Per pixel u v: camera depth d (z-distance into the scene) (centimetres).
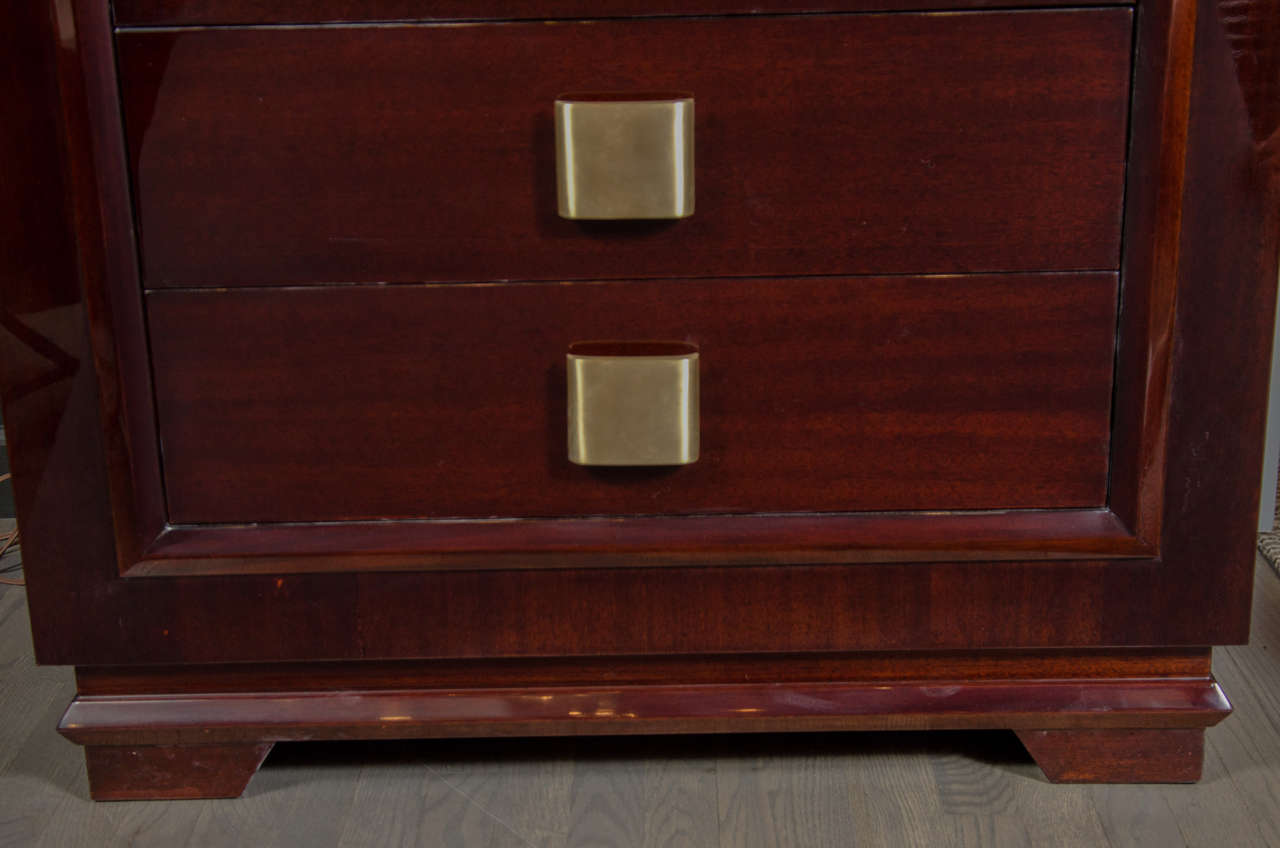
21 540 72
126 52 65
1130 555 72
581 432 69
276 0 65
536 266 69
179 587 73
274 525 73
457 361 70
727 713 75
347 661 76
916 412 71
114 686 76
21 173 66
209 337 69
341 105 66
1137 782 77
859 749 82
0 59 65
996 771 79
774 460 71
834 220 68
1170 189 66
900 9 65
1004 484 72
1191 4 64
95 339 68
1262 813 73
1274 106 65
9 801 77
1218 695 75
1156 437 70
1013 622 74
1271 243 67
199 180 67
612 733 77
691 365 68
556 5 65
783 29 65
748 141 67
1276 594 102
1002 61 65
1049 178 67
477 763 81
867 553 72
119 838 73
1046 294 69
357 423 71
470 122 66
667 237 68
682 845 71
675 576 73
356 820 74
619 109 64
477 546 72
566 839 72
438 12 65
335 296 69
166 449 71
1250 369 69
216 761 76
